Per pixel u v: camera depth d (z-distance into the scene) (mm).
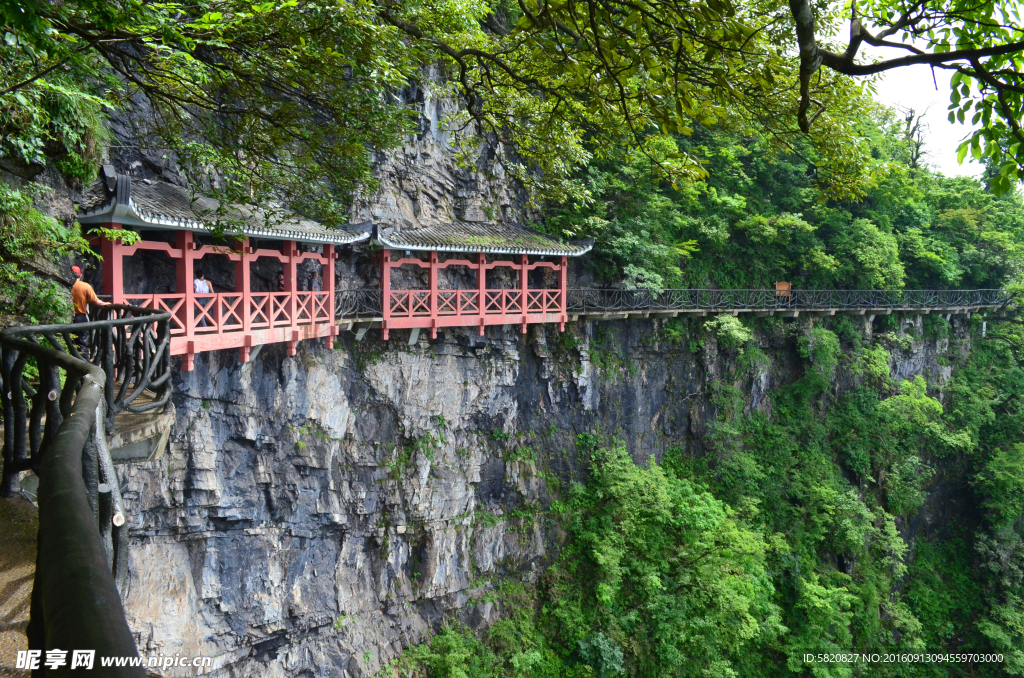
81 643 1305
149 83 8672
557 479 26141
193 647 16891
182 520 16781
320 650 19734
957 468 38969
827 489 30500
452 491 22984
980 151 4684
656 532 25000
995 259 42781
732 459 30141
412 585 22062
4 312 10031
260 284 19875
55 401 4715
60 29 6543
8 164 10539
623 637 22891
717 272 33844
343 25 7246
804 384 33750
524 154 9250
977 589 35719
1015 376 41219
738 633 22797
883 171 7250
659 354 29891
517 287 27453
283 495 19125
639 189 28781
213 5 7098
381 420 21922
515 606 23406
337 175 9766
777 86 6461
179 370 16141
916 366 39188
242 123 8828
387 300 20750
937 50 4609
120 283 12648
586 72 5746
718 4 4160
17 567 4793
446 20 9727
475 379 24156
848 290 35906
